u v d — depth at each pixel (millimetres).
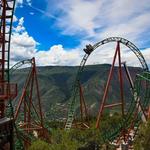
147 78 100875
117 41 99688
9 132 36188
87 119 127312
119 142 96438
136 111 102625
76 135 95812
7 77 53219
